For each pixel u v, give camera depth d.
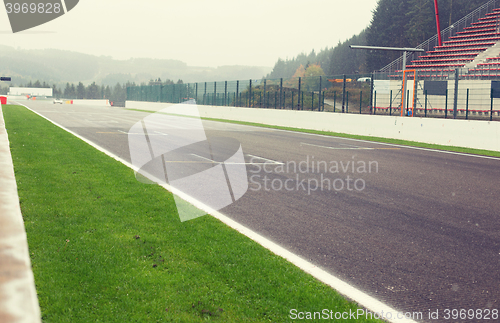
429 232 5.77
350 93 33.19
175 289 3.67
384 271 4.39
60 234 5.03
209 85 44.03
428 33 80.38
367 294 3.82
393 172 10.57
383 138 20.20
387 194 8.08
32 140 13.96
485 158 13.62
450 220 6.37
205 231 5.39
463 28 52.59
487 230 5.91
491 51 41.41
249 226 5.84
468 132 16.69
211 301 3.46
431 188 8.69
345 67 142.12
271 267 4.27
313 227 5.88
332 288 3.87
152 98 60.03
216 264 4.28
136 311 3.24
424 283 4.12
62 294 3.46
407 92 26.30
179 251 4.63
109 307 3.29
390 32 91.00
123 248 4.64
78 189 7.38
